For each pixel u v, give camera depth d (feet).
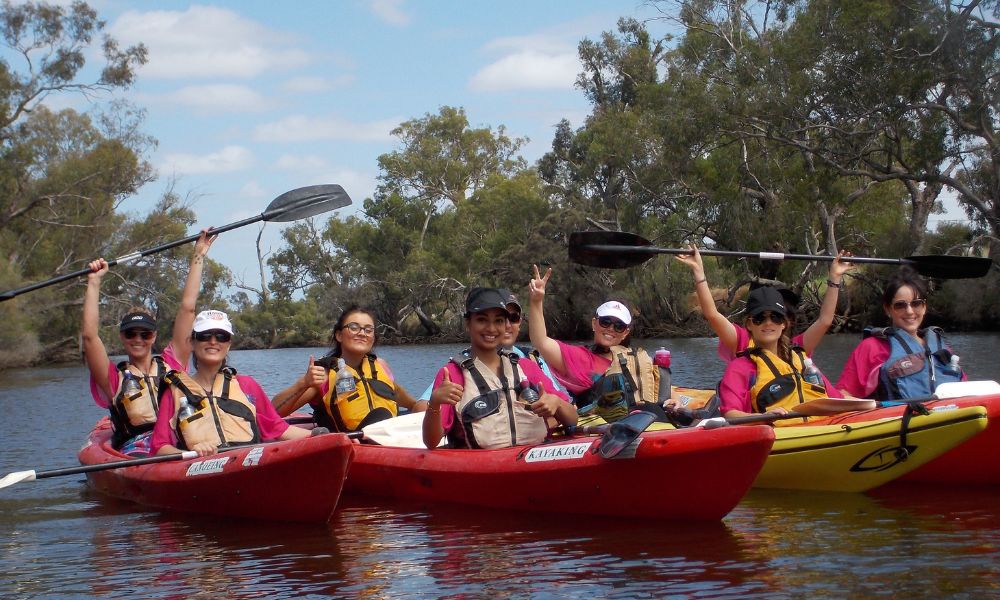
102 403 21.30
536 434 17.13
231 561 13.91
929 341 19.70
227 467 16.63
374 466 18.57
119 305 124.26
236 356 136.05
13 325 102.17
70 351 121.60
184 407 17.85
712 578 12.21
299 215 24.70
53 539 15.87
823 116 79.41
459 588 12.14
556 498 15.99
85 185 113.29
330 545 14.73
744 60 85.56
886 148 80.48
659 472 14.87
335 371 20.86
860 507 16.69
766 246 99.40
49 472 16.58
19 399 52.80
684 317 120.57
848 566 12.59
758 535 14.46
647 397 17.54
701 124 86.02
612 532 14.79
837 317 107.14
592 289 126.00
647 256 22.08
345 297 172.24
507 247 147.02
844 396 19.03
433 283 158.40
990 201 88.12
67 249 118.11
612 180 130.11
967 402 17.70
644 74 138.51
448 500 17.58
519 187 153.07
